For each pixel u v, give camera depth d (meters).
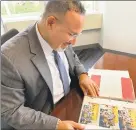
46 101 0.87
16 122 0.69
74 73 1.06
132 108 0.73
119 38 2.73
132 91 0.83
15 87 0.72
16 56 0.74
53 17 0.71
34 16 2.74
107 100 0.78
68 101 0.84
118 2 2.48
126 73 0.96
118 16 2.58
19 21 2.57
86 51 2.98
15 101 0.71
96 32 3.01
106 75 0.96
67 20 0.68
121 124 0.66
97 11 2.86
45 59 0.82
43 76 0.80
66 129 0.65
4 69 0.70
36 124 0.68
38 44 0.81
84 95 0.85
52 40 0.79
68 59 1.04
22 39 0.81
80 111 0.75
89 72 1.02
